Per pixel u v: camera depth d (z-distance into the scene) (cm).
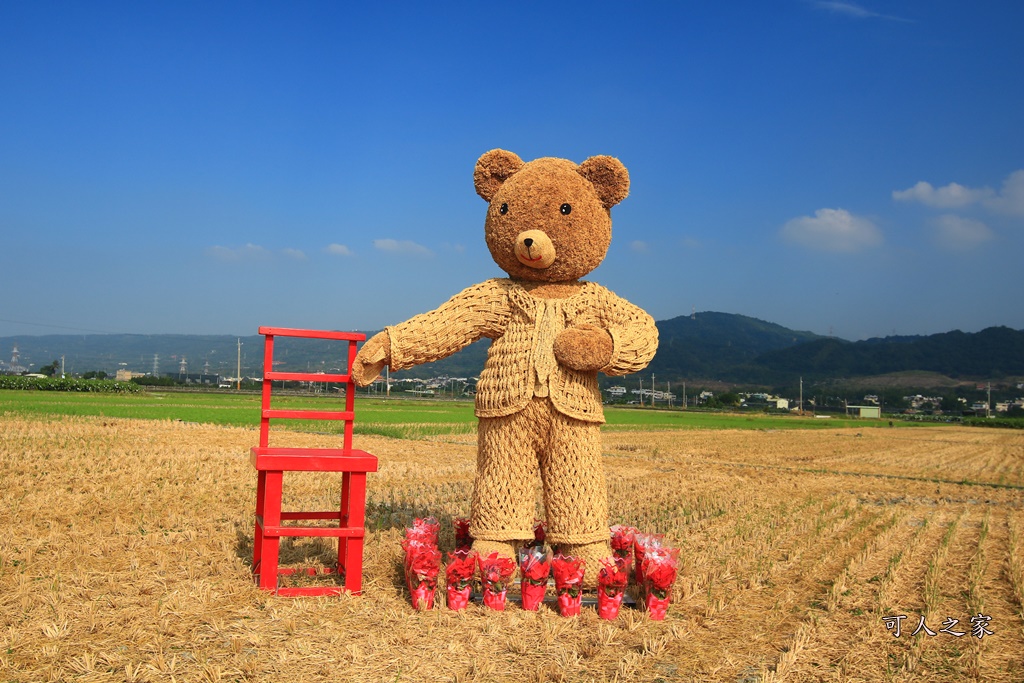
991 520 1121
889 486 1612
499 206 671
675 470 1845
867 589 688
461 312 663
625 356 637
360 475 610
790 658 493
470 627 537
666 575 581
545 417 637
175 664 437
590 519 641
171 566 658
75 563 649
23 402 3070
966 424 7962
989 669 492
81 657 439
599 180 679
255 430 2275
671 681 456
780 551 855
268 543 595
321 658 462
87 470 1212
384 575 668
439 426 3014
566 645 513
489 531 639
